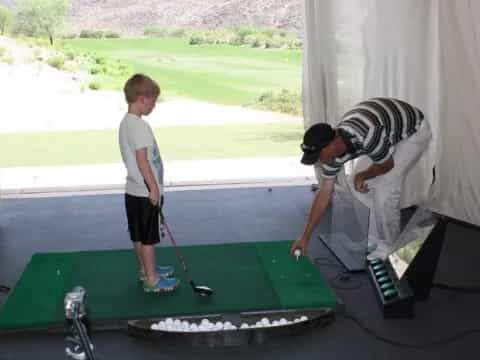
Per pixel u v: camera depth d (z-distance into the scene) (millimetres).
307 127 5141
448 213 4633
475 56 4184
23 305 3121
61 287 3361
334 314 3059
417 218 3453
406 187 4891
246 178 6070
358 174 3674
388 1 4484
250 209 5059
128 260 3773
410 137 3637
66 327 2914
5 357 2732
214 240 4316
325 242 4164
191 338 2811
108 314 3016
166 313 3039
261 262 3725
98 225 4695
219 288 3336
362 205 3729
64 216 4930
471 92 4277
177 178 6148
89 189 5715
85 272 3582
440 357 2705
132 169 3061
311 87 4984
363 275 3615
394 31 4543
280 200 5305
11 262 3977
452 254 3943
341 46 4770
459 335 2896
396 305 3045
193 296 3230
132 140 2986
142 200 3084
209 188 5711
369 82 4605
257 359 2701
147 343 2836
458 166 4500
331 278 3594
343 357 2711
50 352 2770
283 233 4461
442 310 3158
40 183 5992
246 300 3180
